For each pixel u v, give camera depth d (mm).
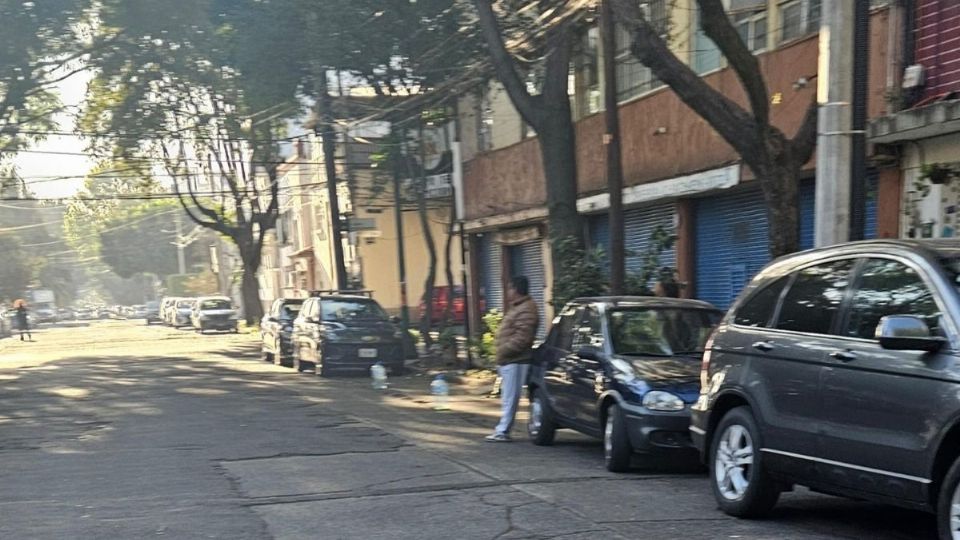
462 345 20734
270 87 19625
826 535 5375
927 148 9430
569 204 12820
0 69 17047
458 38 17469
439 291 27172
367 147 26172
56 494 6816
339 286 20422
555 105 12750
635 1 8633
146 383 16625
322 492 6742
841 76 7449
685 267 14312
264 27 18297
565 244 12617
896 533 5430
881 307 4973
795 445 5273
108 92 23922
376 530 5555
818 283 5559
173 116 25734
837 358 5012
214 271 65438
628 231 16359
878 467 4652
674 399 7215
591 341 8422
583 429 8211
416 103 16859
